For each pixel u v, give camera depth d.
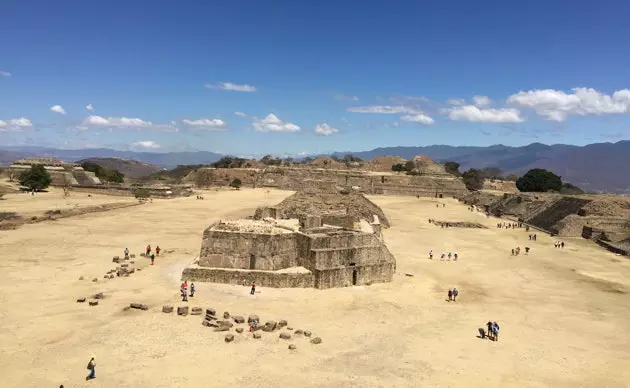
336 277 44.28
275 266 44.84
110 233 68.88
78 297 36.94
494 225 105.12
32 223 73.56
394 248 69.06
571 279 54.22
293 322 33.75
